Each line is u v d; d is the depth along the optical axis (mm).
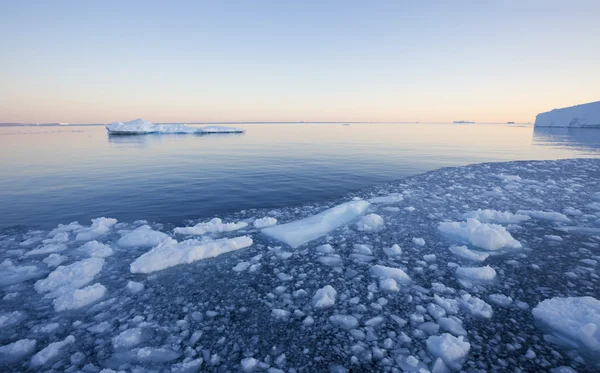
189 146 26688
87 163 16125
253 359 2789
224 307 3695
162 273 4594
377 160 17234
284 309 3658
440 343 2916
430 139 35938
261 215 7539
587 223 6500
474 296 3873
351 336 3162
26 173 13109
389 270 4438
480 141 31641
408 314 3539
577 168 13164
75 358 2898
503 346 2965
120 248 5605
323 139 36781
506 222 6688
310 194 9648
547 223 6559
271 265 4828
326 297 3750
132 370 2725
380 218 6809
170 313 3590
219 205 8469
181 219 7309
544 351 2891
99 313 3621
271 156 19359
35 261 5156
